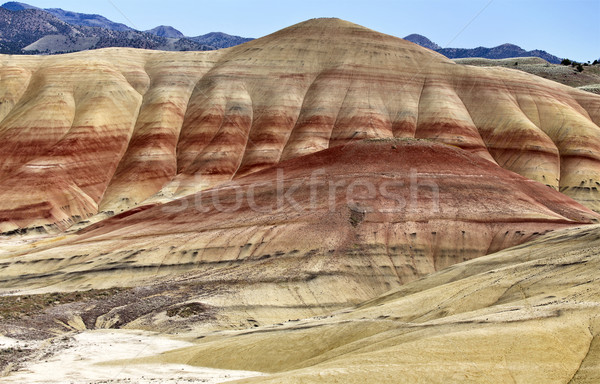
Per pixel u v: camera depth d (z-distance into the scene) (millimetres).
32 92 113062
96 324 47000
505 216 61031
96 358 35500
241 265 56875
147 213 71500
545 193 69688
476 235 58750
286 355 32750
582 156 105812
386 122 111312
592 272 32844
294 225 60781
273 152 104688
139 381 29562
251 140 107938
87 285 56531
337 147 75812
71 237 73938
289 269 55062
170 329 45031
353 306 48719
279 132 108875
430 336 27750
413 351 25266
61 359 35469
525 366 22781
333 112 112562
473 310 33406
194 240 60875
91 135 103188
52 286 57000
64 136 103500
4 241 82312
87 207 93875
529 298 31938
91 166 99562
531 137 108062
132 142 106500
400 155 71500
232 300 50250
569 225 59344
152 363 33844
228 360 33406
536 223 59719
